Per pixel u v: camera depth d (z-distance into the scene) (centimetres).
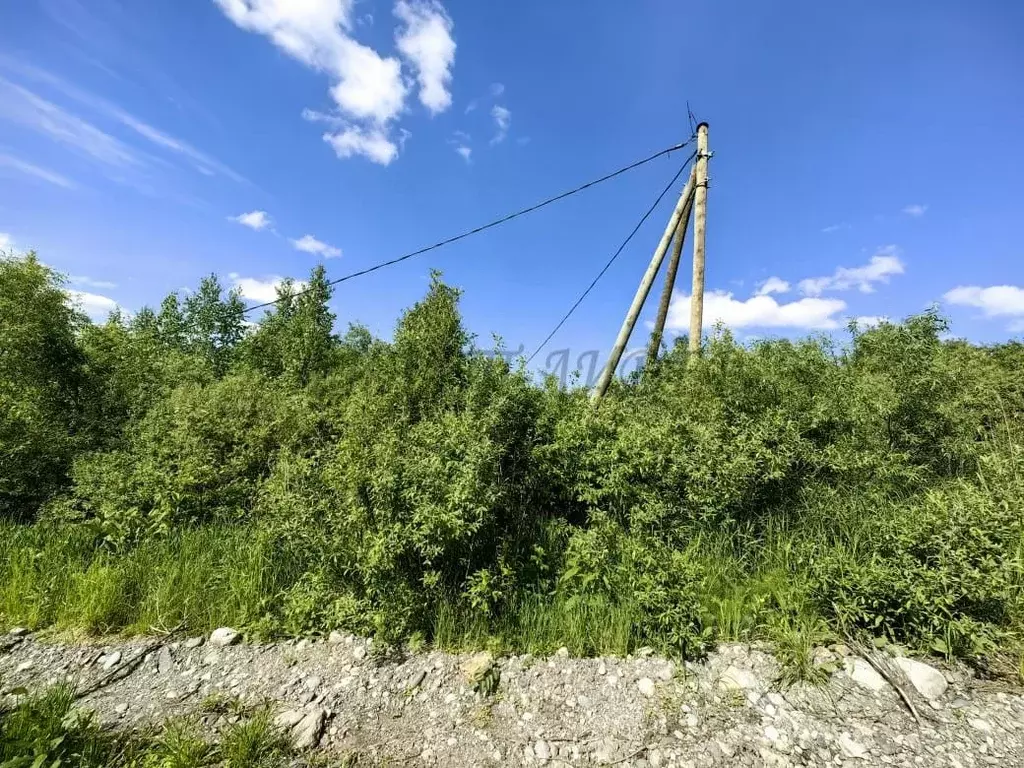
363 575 379
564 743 286
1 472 559
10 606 416
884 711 297
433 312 669
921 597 329
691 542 424
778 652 342
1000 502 377
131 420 659
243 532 509
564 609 386
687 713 301
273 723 296
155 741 285
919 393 523
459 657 358
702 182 775
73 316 687
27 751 259
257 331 1086
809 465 474
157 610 409
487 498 384
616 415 557
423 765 273
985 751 268
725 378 555
